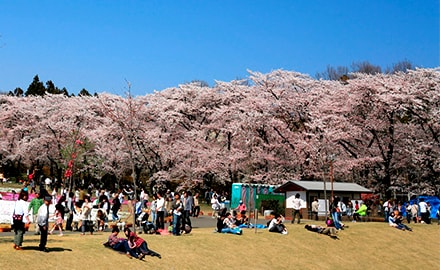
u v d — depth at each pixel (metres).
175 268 15.95
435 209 34.44
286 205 31.91
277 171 39.34
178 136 47.09
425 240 26.34
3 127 57.97
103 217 22.02
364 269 20.69
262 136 40.84
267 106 40.38
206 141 46.16
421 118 36.47
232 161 41.16
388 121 37.34
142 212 22.28
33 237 17.52
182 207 21.03
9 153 57.31
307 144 37.34
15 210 14.41
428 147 35.91
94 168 50.31
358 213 30.70
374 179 38.47
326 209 26.83
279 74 43.25
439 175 37.72
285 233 22.77
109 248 16.33
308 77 44.22
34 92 86.81
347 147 39.78
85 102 54.41
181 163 44.12
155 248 17.48
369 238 24.86
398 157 38.97
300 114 40.69
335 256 21.41
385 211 30.97
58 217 18.97
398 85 37.44
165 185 44.72
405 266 22.16
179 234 20.31
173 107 48.28
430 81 37.25
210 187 46.53
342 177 39.59
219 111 43.34
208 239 19.91
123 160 47.41
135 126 44.00
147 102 49.69
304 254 20.66
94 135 47.81
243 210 29.47
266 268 18.06
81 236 18.83
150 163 46.34
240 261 18.12
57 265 13.71
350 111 39.34
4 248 14.49
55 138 51.34
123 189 41.75
